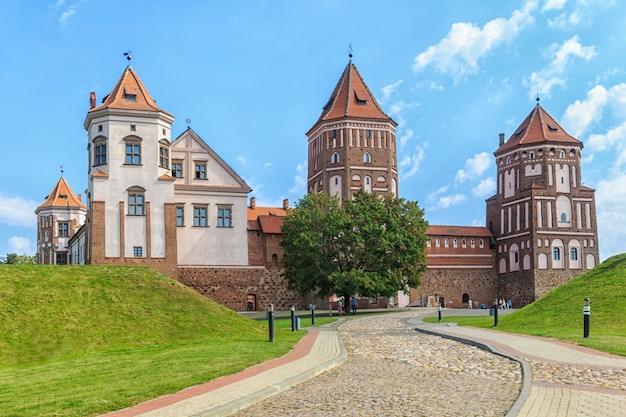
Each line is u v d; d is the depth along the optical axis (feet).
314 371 64.34
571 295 127.13
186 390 53.42
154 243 204.33
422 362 74.84
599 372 62.23
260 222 257.34
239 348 83.66
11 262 454.40
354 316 196.34
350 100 298.56
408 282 243.60
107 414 44.73
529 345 86.07
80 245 248.52
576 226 330.75
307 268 224.94
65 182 382.63
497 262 343.26
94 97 223.30
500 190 348.18
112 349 92.32
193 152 228.63
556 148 333.42
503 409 46.57
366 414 45.50
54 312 102.06
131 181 204.03
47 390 55.47
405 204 250.98
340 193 287.48
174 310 112.68
